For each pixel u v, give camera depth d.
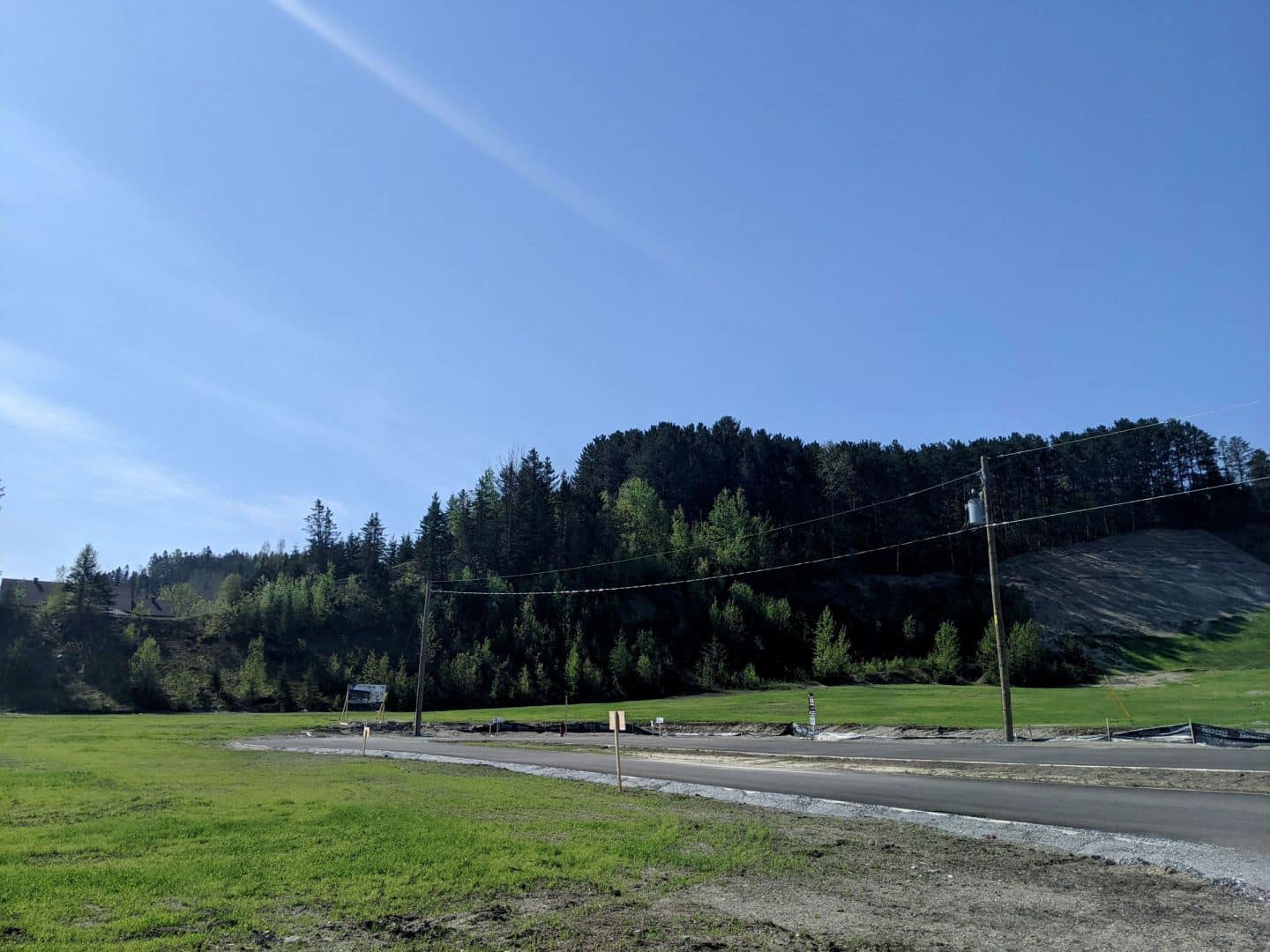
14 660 74.00
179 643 85.31
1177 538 141.00
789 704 56.31
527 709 65.56
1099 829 12.73
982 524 30.89
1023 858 11.10
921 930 7.76
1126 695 54.31
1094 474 149.62
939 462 143.38
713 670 83.94
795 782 19.81
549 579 95.56
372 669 78.06
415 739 41.03
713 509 125.50
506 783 19.86
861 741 33.22
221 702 73.81
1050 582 125.94
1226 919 8.11
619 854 10.98
